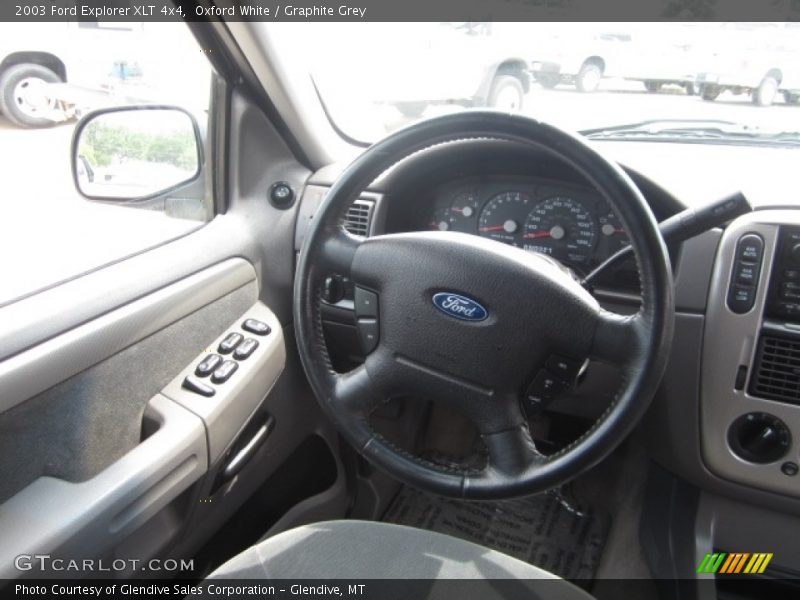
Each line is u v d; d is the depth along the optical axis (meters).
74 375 0.90
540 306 0.85
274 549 0.98
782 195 1.15
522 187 1.38
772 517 1.29
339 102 1.60
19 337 0.84
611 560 1.54
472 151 1.33
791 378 1.14
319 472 1.65
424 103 1.67
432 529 1.69
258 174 1.44
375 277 0.94
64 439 0.89
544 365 0.88
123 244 1.17
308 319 0.98
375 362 0.97
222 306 1.26
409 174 1.41
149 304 1.05
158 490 0.98
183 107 1.32
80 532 0.85
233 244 1.32
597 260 1.34
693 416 1.23
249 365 1.22
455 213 1.47
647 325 0.80
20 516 0.81
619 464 1.67
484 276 0.86
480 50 1.66
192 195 1.35
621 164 1.20
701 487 1.30
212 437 1.10
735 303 1.15
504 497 0.90
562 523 1.68
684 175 1.23
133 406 1.02
